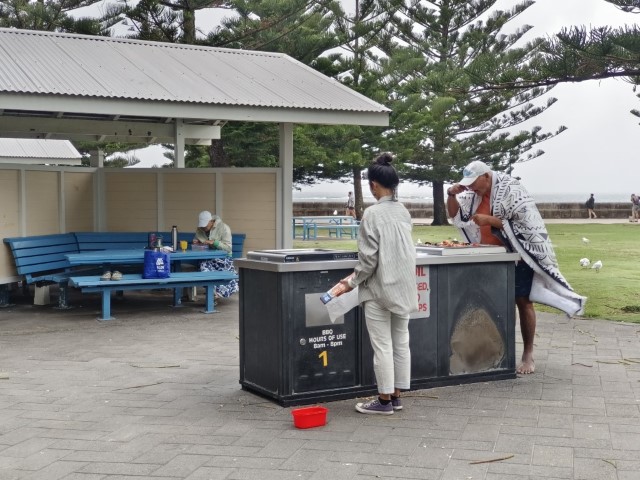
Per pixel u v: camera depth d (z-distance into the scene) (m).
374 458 4.53
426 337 6.20
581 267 15.73
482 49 35.72
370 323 5.45
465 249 6.32
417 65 31.62
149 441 4.89
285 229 12.29
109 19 23.89
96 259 10.20
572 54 12.47
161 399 5.95
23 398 5.99
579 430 5.05
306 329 5.76
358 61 31.33
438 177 36.62
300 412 5.20
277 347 5.74
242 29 24.91
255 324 6.04
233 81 11.89
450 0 36.50
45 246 11.40
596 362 7.21
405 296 5.36
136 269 11.84
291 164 12.29
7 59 10.91
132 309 10.80
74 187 12.55
